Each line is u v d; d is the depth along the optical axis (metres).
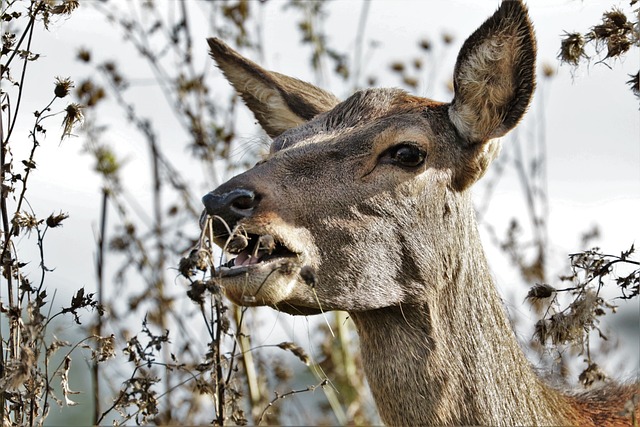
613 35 10.20
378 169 10.51
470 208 11.05
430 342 10.62
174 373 14.17
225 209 9.76
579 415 11.43
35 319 9.30
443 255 10.71
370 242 10.41
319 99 12.44
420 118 10.84
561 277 10.81
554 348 11.08
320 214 10.24
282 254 10.02
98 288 14.09
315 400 17.23
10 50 10.09
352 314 10.95
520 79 10.76
